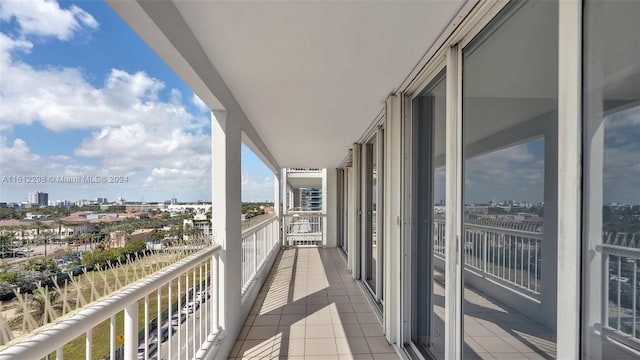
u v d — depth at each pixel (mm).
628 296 703
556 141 948
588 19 811
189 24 1491
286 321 3252
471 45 1534
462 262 1578
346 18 1435
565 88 860
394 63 1953
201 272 2092
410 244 2561
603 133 767
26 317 766
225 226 2453
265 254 5453
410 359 2373
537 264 1047
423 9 1356
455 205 1635
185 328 1947
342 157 6355
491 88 1352
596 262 782
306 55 1839
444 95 1945
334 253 7367
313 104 2867
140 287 1238
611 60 750
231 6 1345
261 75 2170
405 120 2551
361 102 2818
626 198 708
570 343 837
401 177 2582
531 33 1082
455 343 1629
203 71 1776
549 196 984
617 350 733
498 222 1283
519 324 1152
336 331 3006
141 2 1078
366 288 4375
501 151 1267
